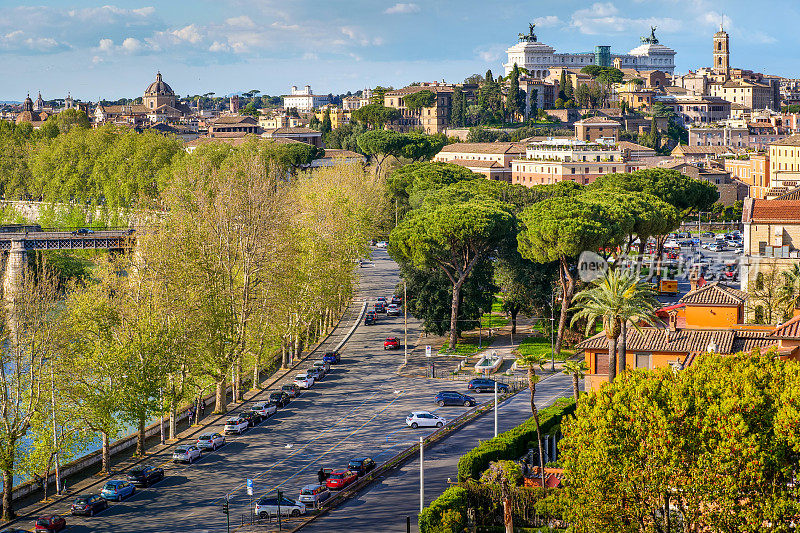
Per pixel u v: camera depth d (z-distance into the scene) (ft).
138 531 359.87
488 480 355.77
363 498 385.09
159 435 490.90
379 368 604.90
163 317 473.67
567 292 618.85
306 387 560.20
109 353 439.63
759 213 588.91
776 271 556.10
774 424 264.72
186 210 610.65
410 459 429.79
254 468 428.97
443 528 328.70
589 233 597.52
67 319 449.06
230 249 561.02
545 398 516.32
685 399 275.18
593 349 459.73
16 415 401.90
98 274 520.01
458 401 516.32
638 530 276.41
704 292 482.28
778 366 301.22
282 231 595.47
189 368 481.46
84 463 441.27
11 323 426.10
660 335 451.94
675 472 270.87
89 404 419.74
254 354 559.38
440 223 616.39
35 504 396.78
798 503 258.98
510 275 641.81
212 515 374.02
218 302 508.12
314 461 434.71
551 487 347.36
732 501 263.08
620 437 277.44
